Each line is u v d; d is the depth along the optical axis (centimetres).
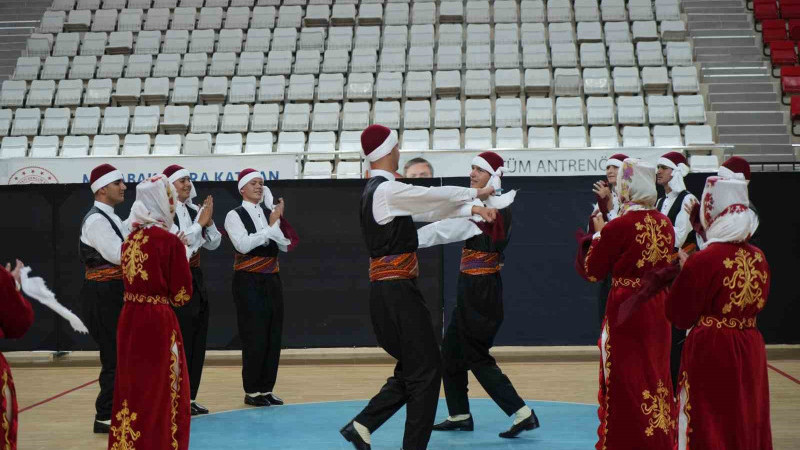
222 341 746
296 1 1463
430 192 371
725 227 305
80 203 752
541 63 1278
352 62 1298
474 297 468
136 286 366
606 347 364
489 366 475
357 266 746
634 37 1326
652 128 1153
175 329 371
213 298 746
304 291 748
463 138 1157
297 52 1323
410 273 384
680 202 510
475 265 470
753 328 310
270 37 1378
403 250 383
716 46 1314
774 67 1262
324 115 1185
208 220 535
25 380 692
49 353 838
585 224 737
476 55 1295
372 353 811
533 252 739
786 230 726
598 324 736
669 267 319
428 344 383
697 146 830
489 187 370
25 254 752
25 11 1523
